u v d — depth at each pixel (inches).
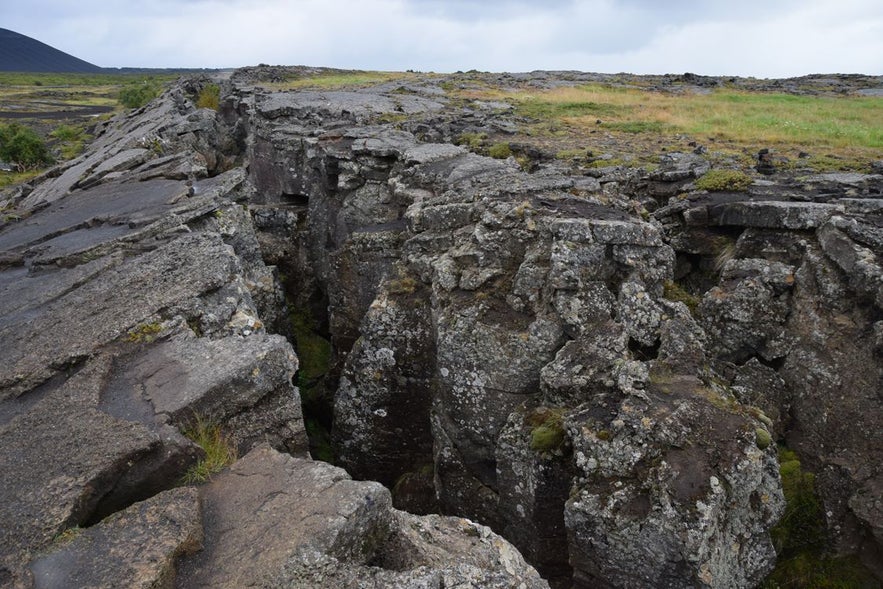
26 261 559.2
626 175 707.4
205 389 301.4
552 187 523.2
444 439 446.6
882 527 365.7
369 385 529.0
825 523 395.2
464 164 679.1
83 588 203.3
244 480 258.1
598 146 930.7
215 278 414.0
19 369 337.1
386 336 520.7
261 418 318.3
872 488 378.6
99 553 216.4
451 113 1222.3
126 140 1239.5
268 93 1651.1
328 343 823.1
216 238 485.7
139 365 332.8
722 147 936.9
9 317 420.5
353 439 543.8
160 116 1555.1
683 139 1000.9
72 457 258.8
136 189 757.9
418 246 537.0
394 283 536.7
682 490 298.2
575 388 363.3
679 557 291.6
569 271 395.5
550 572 375.2
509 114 1246.3
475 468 433.1
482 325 418.6
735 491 304.0
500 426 413.1
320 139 885.8
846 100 1576.0
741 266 491.2
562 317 394.3
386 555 242.7
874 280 396.8
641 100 1521.9
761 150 840.3
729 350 470.0
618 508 306.0
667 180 701.9
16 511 234.8
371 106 1318.9
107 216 634.2
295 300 900.0
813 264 451.2
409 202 642.8
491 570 247.6
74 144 2906.0
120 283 425.4
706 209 556.7
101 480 250.7
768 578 385.1
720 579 299.1
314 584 207.5
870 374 396.5
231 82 2132.1
